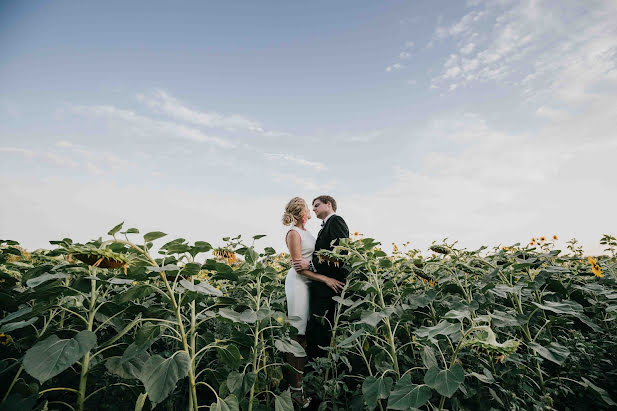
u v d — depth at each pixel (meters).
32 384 2.22
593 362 2.89
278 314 3.09
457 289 3.34
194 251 2.61
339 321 3.66
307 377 2.82
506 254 4.10
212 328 3.41
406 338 3.38
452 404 2.35
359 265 3.13
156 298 3.42
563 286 3.33
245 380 2.32
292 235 3.75
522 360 2.49
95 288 2.32
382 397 2.11
